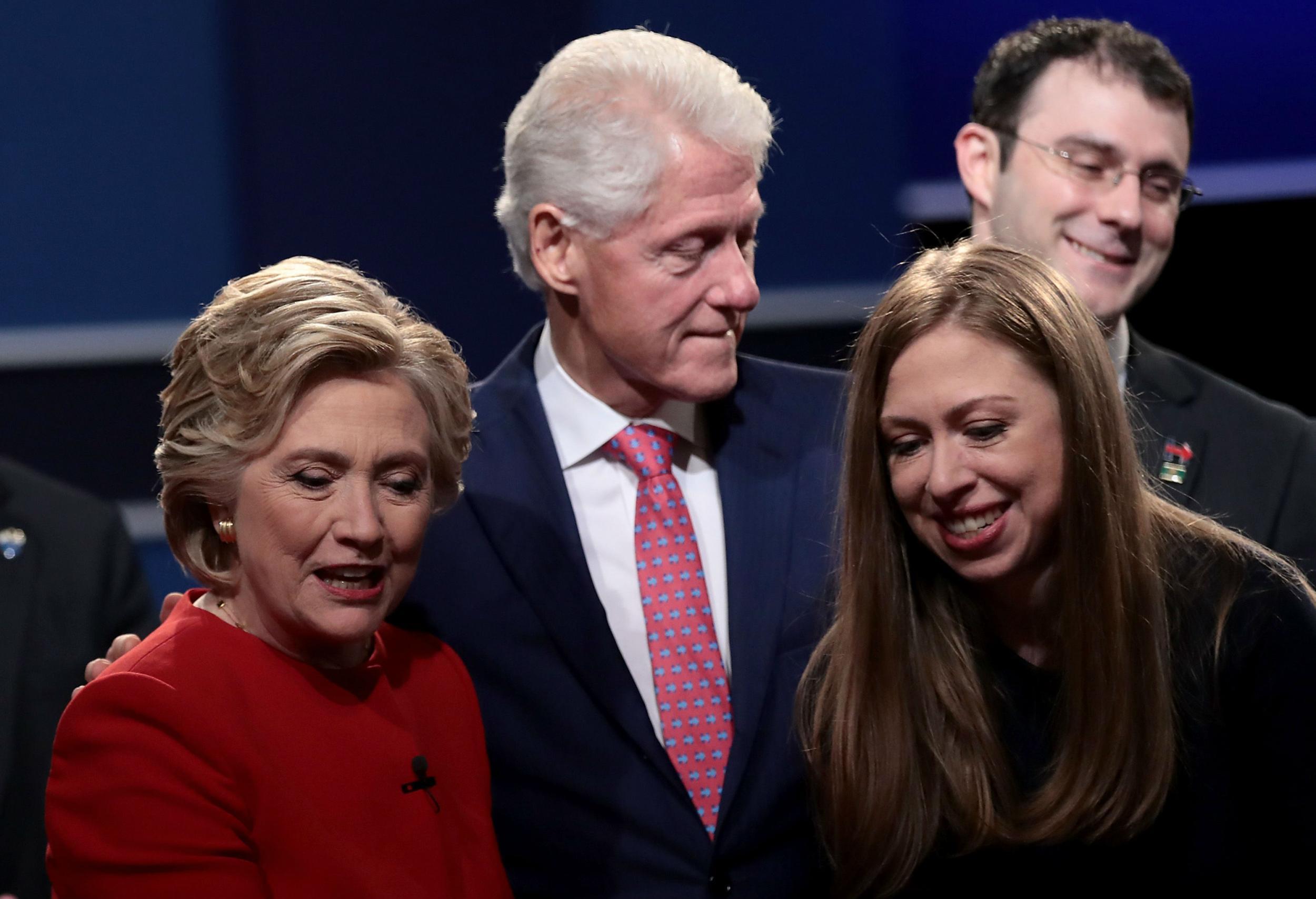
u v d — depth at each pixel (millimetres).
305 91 12141
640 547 6488
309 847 4746
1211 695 5758
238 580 5047
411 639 5734
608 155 5887
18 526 8586
